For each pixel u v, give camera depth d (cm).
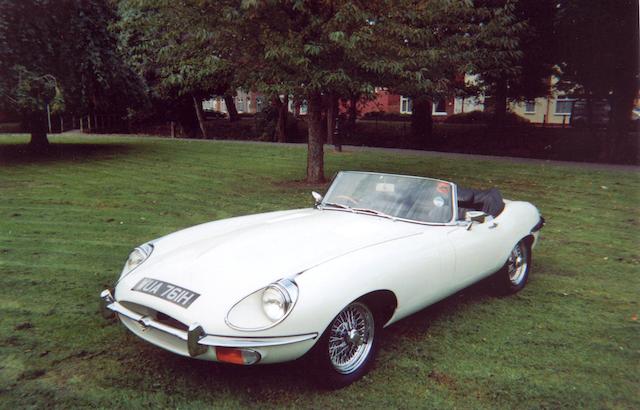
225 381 342
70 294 491
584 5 1533
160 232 743
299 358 326
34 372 347
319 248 359
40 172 1350
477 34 1221
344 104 2766
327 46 922
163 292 325
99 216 843
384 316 369
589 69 1706
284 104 2627
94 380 340
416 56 1025
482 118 3219
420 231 414
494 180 1301
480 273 455
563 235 779
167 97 2727
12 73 1554
